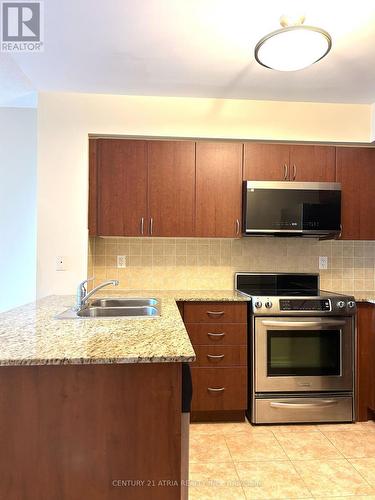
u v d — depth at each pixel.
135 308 1.98
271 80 2.27
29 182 2.92
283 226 2.59
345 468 1.82
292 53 1.61
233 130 2.60
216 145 2.64
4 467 1.05
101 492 1.07
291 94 2.49
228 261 2.95
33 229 2.92
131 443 1.08
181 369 1.10
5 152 2.91
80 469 1.07
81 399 1.07
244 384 2.37
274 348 2.37
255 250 2.97
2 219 2.91
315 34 1.51
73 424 1.07
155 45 1.88
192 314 2.38
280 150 2.67
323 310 2.37
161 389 1.09
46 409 1.06
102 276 2.87
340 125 2.64
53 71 2.18
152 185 2.61
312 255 2.99
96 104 2.53
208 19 1.66
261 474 1.76
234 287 2.94
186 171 2.63
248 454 1.96
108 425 1.07
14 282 2.91
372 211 2.71
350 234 2.70
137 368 1.08
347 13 1.60
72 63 2.08
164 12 1.61
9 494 1.05
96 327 1.38
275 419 2.34
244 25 1.70
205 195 2.64
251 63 2.06
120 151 2.59
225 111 2.60
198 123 2.58
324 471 1.79
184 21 1.67
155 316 1.62
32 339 1.20
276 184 2.58
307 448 2.03
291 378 2.36
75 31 1.76
